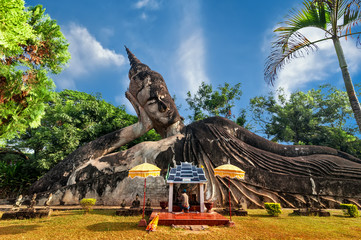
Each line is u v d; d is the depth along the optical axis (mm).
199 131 17531
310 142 27484
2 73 7094
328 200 13789
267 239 6172
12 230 7086
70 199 14516
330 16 7582
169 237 6207
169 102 18984
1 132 7211
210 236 6328
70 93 33375
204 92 33469
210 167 15219
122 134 18625
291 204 13758
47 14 9422
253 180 14406
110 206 13742
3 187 18297
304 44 8250
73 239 6047
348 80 7188
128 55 24031
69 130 19969
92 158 16938
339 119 29031
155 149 16156
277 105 32625
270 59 8750
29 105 7539
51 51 9398
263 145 17453
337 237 6461
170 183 9422
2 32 6434
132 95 20344
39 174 19781
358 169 14898
